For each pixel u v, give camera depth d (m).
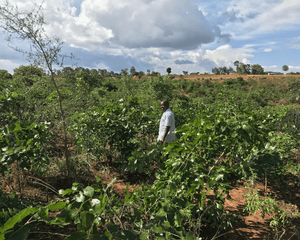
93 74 17.56
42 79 4.21
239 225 2.99
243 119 2.30
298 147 5.10
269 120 3.52
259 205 2.99
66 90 4.70
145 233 1.26
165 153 2.31
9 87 4.91
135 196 1.94
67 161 3.75
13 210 1.95
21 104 4.05
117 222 2.44
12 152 2.37
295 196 3.84
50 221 1.10
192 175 2.30
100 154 4.44
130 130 4.46
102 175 4.45
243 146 2.65
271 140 3.56
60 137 5.23
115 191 3.75
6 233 1.03
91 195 1.23
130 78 19.56
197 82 56.84
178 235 1.32
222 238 2.72
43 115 4.80
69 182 3.76
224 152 2.54
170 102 13.30
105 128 4.31
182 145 2.18
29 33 3.36
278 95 35.12
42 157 2.68
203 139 2.26
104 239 1.15
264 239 2.71
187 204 2.13
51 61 3.65
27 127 2.72
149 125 5.61
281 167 3.36
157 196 1.87
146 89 15.77
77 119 4.60
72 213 1.16
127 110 5.07
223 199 2.45
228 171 2.10
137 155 2.37
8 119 3.77
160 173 2.68
